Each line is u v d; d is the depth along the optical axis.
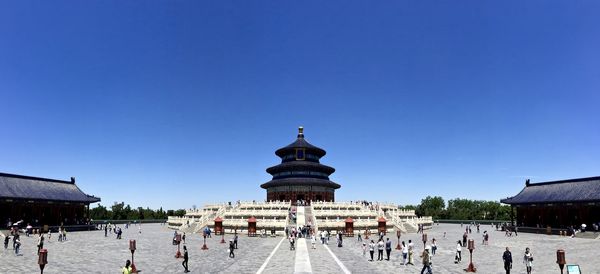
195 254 53.75
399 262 46.62
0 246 61.78
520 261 47.66
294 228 77.25
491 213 180.00
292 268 41.84
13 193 88.06
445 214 179.38
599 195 86.19
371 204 106.69
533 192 105.31
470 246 41.03
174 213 177.50
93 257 50.41
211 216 98.19
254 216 89.62
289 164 130.62
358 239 71.94
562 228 89.69
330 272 39.59
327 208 95.06
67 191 103.75
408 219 103.69
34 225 90.56
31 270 40.41
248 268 41.94
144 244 66.69
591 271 39.56
